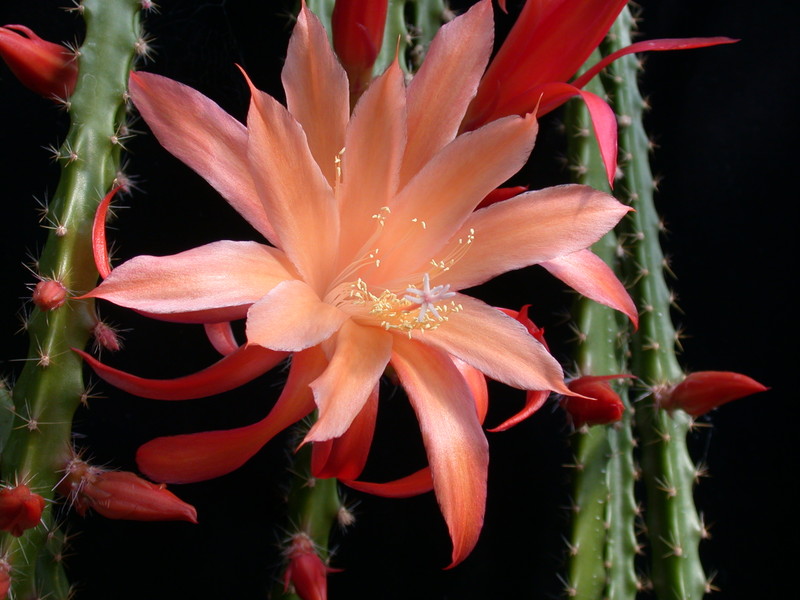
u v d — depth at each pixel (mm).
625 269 437
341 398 312
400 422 449
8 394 369
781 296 498
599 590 405
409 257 341
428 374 328
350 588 448
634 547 419
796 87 496
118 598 423
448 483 319
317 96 334
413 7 420
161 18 428
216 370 325
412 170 343
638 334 433
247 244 324
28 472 345
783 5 491
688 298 504
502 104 356
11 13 425
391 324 332
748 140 499
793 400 494
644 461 429
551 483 465
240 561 431
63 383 349
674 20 491
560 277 355
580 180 425
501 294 460
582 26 348
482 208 345
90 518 418
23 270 426
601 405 389
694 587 418
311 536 372
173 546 426
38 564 358
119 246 427
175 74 429
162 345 428
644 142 443
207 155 328
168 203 430
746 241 501
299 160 324
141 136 426
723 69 495
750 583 491
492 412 462
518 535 462
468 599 457
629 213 436
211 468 323
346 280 345
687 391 416
